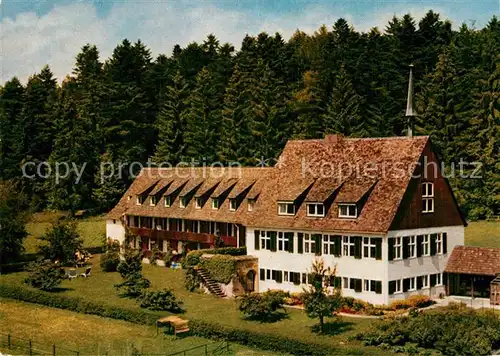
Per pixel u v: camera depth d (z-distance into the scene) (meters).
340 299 48.78
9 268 75.62
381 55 104.50
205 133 109.19
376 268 55.00
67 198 107.00
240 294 57.78
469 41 103.00
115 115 113.94
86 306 57.12
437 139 90.00
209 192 76.69
